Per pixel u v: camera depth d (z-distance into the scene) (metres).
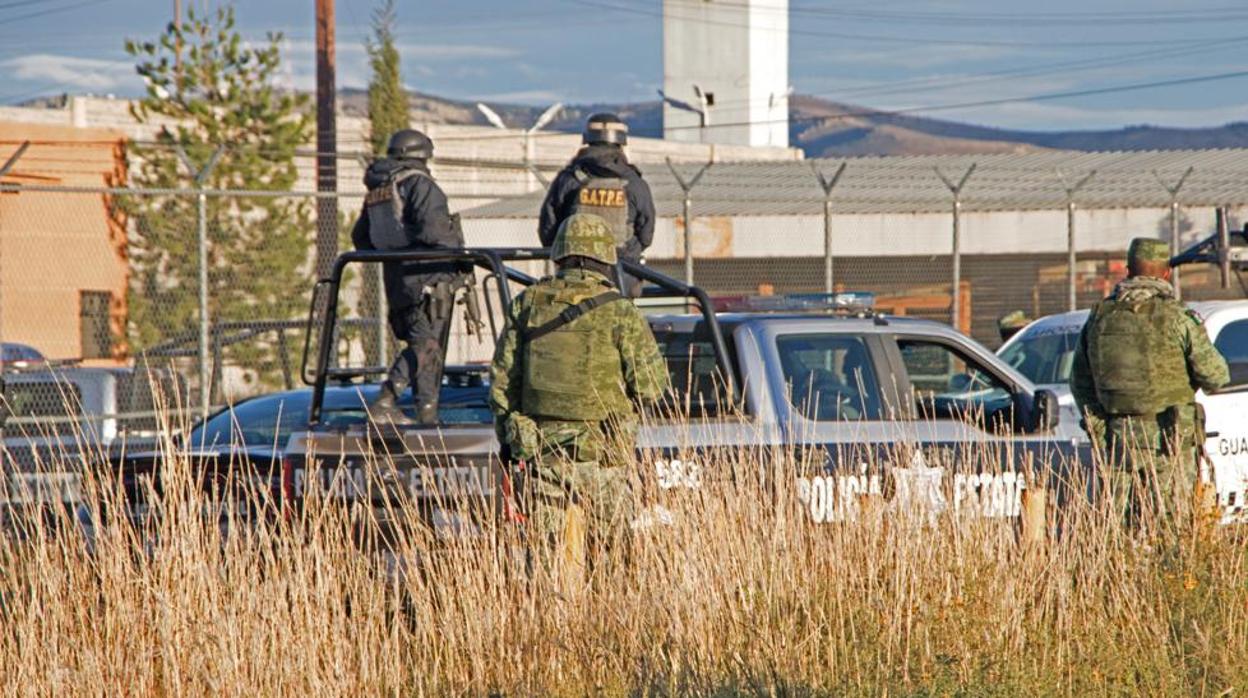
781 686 21.28
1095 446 29.16
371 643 22.27
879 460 26.80
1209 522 27.33
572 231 24.05
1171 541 27.08
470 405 31.45
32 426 39.41
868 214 91.31
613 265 24.61
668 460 26.08
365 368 30.59
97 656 21.50
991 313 92.19
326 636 21.97
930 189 101.25
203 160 76.25
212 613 21.67
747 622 22.72
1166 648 23.70
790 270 93.19
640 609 22.80
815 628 22.69
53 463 24.19
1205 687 22.83
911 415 29.59
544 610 22.75
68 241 75.81
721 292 93.25
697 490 24.22
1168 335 30.47
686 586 22.83
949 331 30.98
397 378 28.17
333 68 83.38
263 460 25.66
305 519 22.92
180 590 21.77
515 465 24.31
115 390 44.72
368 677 21.91
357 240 30.52
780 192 102.75
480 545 23.56
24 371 41.88
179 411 23.92
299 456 25.31
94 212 76.31
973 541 25.50
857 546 24.52
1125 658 23.34
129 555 22.30
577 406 23.62
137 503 25.06
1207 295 87.62
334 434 25.25
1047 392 30.00
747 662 21.88
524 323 24.03
